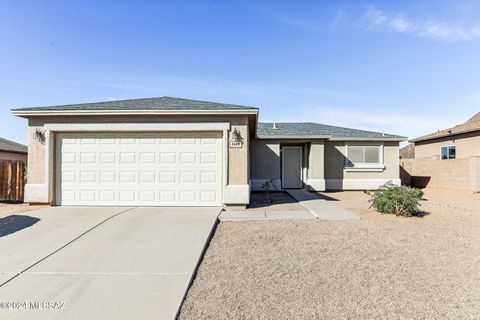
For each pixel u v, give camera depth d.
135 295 4.21
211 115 10.39
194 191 10.55
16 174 12.43
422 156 25.62
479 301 4.04
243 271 5.10
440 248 6.39
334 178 18.64
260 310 3.81
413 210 9.81
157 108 10.29
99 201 10.57
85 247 6.21
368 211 10.51
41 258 5.61
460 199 14.61
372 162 18.86
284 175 19.03
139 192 10.58
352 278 4.80
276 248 6.32
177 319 3.63
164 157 10.60
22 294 4.25
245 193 10.29
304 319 3.60
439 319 3.60
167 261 5.46
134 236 6.91
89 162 10.63
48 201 10.38
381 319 3.60
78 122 10.48
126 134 10.63
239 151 10.37
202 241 6.57
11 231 7.28
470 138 20.08
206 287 4.50
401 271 5.11
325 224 8.41
